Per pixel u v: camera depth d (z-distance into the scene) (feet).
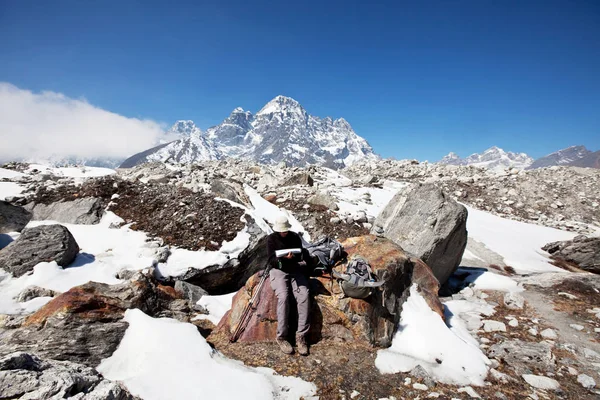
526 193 67.10
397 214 29.91
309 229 38.96
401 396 13.62
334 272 18.25
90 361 14.11
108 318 16.26
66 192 37.06
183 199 35.53
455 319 21.39
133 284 19.01
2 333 16.02
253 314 17.25
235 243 29.50
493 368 16.21
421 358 16.49
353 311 17.51
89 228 31.01
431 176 80.07
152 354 14.17
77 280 23.07
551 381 14.99
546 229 50.01
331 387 13.76
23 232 24.84
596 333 19.48
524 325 20.94
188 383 12.84
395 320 18.49
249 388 12.86
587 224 56.24
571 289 25.35
